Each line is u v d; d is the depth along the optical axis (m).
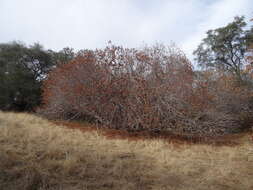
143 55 7.27
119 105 6.95
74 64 7.90
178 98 6.30
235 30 15.85
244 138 6.18
